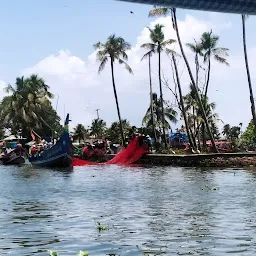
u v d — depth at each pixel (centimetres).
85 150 6391
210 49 6600
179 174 3716
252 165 4516
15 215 1636
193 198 2078
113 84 6981
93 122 11938
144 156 5491
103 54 7025
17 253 1062
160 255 1023
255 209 1697
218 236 1213
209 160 4678
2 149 7769
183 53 5494
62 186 2817
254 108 5400
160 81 6481
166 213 1634
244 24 5394
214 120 6975
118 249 1086
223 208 1736
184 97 6925
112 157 6259
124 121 10350
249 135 6875
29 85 8738
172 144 8469
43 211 1733
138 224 1416
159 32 6425
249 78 5381
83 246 1123
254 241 1148
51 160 5106
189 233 1259
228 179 3136
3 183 3059
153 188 2598
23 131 8762
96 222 1462
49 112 9512
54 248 1107
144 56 6550
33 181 3228
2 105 9250
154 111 7862
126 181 3119
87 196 2250
